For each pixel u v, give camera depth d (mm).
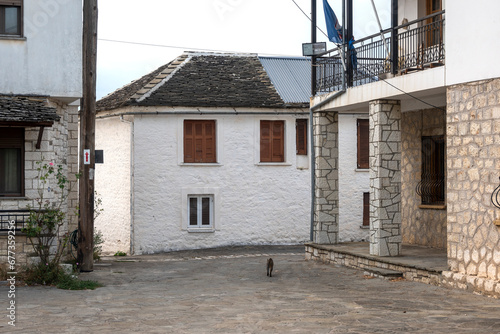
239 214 21844
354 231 22641
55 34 13898
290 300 10445
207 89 22062
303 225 22328
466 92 11164
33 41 13742
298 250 20656
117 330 8055
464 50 11164
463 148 11227
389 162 14031
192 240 21469
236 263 17016
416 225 16359
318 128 16750
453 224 11492
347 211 22609
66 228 15758
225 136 21719
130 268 15875
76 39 14055
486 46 10648
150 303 10242
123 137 21578
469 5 11031
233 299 10617
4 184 13500
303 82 23453
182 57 23781
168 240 21203
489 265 10594
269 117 22031
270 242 22078
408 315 8875
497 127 10445
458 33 11312
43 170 13633
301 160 22375
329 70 16422
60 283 12297
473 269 10984
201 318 8828
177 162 21312
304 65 24625
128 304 10141
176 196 21328
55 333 7891
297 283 12797
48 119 12945
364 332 7777
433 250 15023
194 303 10203
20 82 13641
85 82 14531
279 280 13336
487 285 10453
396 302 10062
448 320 8477
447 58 11609
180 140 21328
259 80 23109
